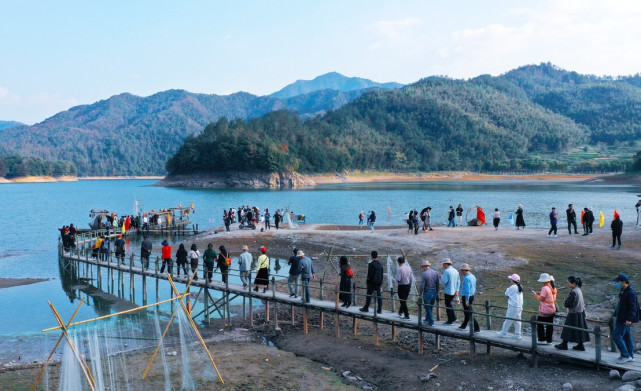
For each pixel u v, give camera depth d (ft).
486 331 55.26
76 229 156.35
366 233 152.56
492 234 131.64
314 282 102.37
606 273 86.43
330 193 471.62
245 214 190.49
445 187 579.07
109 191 620.08
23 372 59.06
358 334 68.03
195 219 247.91
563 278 87.25
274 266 123.34
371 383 50.83
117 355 63.16
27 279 120.16
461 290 54.49
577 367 47.19
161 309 90.58
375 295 62.13
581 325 47.70
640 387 40.14
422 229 150.00
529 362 50.08
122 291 104.73
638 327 58.70
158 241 174.19
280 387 50.31
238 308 88.94
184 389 50.44
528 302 76.48
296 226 182.09
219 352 62.90
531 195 391.65
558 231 130.93
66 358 48.24
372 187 610.24
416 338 64.90
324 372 54.75
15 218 278.46
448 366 52.26
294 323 76.89
